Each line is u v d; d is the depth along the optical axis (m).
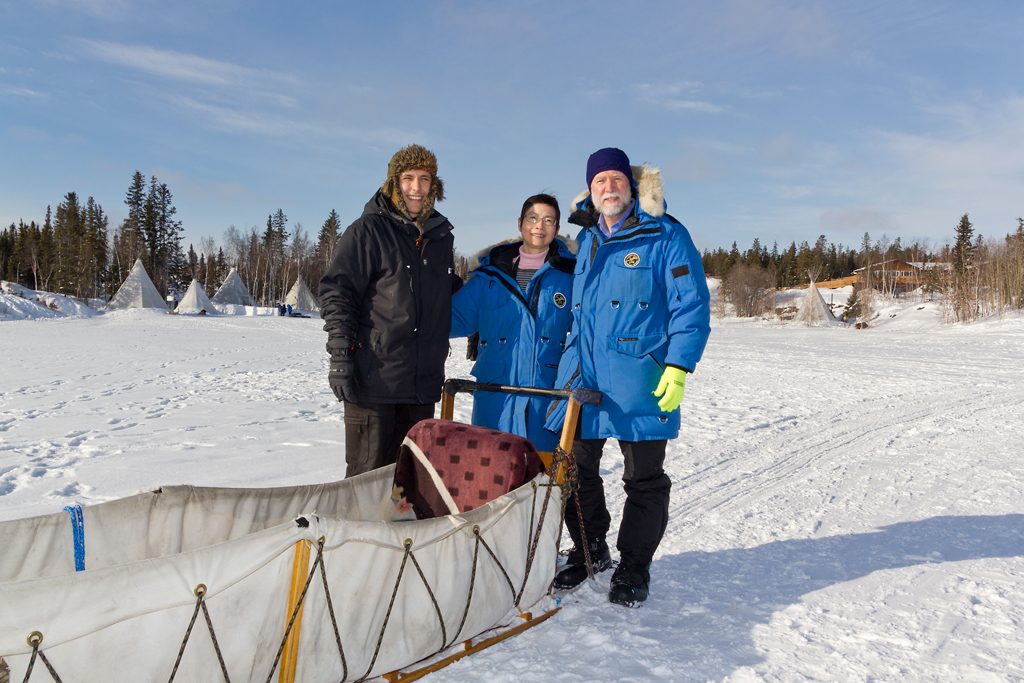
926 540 3.41
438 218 2.97
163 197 74.81
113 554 1.94
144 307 45.16
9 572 1.75
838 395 9.28
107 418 6.89
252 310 50.28
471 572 2.12
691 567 3.08
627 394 2.69
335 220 89.75
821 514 3.89
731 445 5.92
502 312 3.04
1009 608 2.60
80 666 1.39
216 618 1.56
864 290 53.03
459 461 2.52
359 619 1.83
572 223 2.97
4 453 5.12
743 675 2.07
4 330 23.14
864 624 2.46
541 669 2.10
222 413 7.31
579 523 2.81
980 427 6.86
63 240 66.62
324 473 4.65
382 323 2.81
